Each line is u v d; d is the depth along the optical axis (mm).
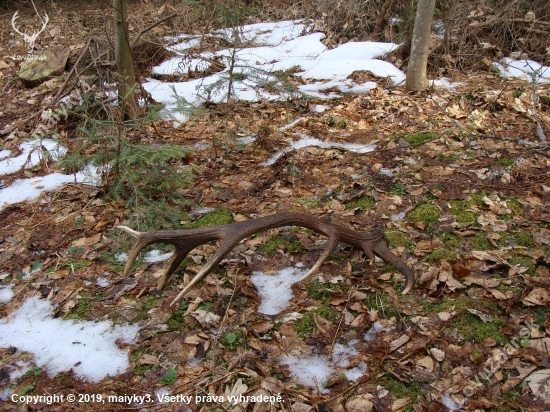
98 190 4559
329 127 5805
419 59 6551
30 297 3438
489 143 5227
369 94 6566
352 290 3295
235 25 6062
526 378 2662
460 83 7074
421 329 2986
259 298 3309
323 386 2701
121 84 5531
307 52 8664
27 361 2941
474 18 8250
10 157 5422
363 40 8938
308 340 2973
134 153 4098
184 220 4176
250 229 3152
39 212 4387
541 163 4785
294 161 4977
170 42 8578
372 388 2656
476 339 2906
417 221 3980
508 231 3820
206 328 3074
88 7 10914
